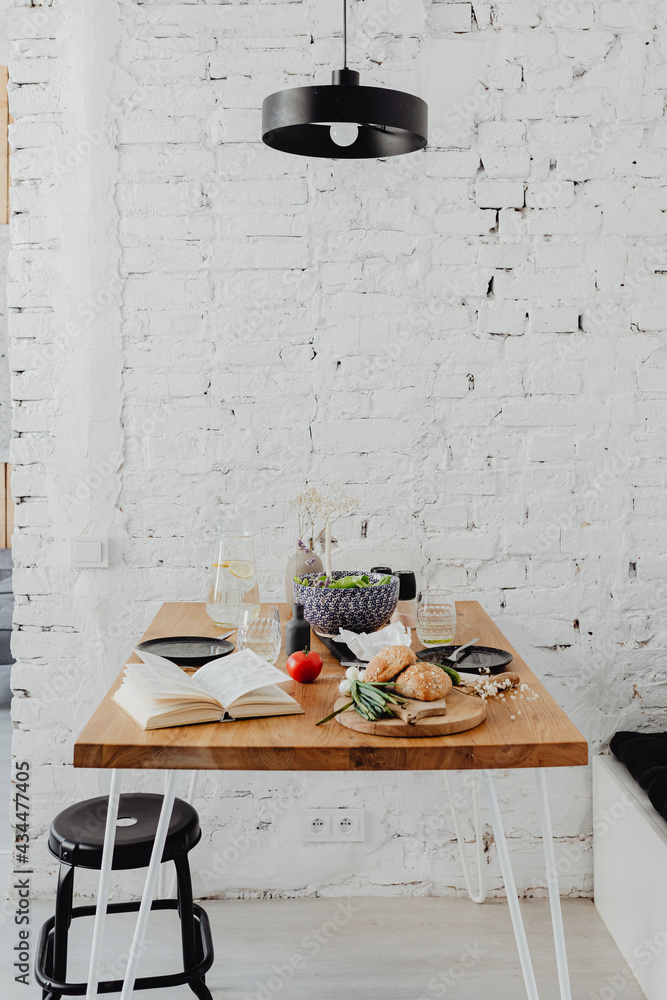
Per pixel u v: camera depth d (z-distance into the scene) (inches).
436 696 55.3
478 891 91.8
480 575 91.0
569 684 92.0
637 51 87.2
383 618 72.2
